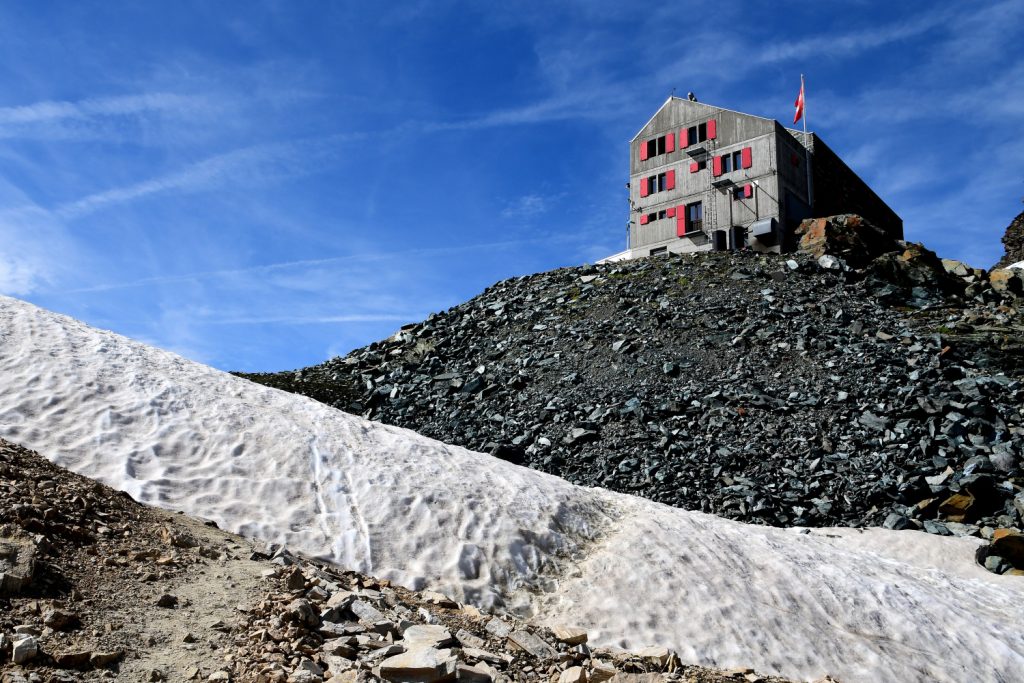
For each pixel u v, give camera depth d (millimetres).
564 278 54969
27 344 16109
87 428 13500
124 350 17578
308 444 15008
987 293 48406
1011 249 66625
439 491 14195
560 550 13578
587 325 45688
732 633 11875
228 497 12547
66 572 8070
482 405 39438
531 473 16922
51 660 6484
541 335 46281
